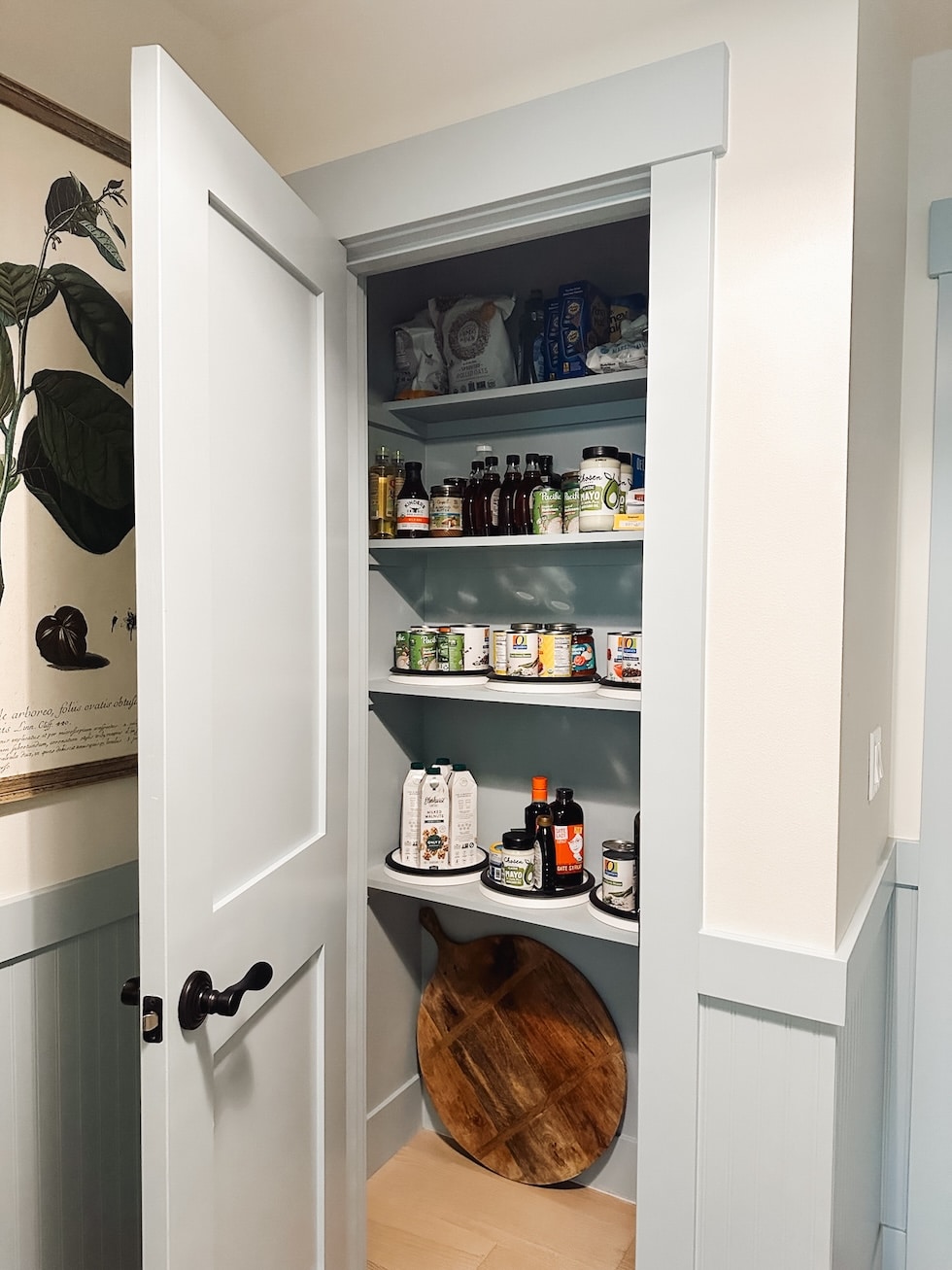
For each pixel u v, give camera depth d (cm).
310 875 143
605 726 191
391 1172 203
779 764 123
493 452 205
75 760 142
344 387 154
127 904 152
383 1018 204
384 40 153
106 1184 150
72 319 140
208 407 110
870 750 145
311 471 143
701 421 124
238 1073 123
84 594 143
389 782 199
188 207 103
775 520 122
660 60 127
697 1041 128
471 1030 206
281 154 166
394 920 208
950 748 164
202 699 108
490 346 191
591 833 194
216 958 112
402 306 209
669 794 129
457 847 189
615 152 129
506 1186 198
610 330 185
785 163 119
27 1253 136
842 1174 128
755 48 121
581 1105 193
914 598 168
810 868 121
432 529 187
